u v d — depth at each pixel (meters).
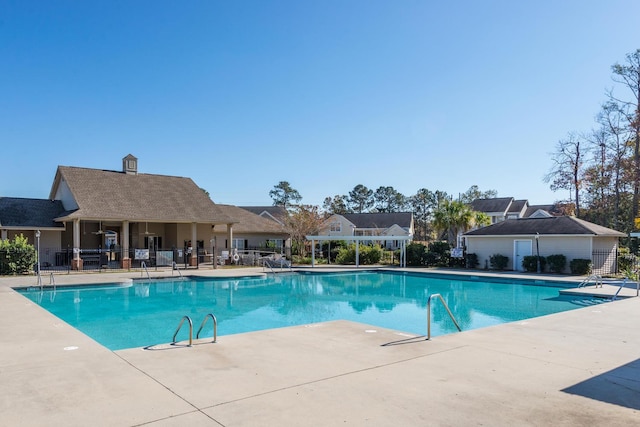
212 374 5.91
